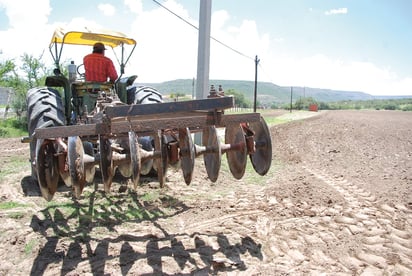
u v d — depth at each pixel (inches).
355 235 160.6
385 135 609.6
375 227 170.1
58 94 217.6
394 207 199.8
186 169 151.3
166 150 148.9
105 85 235.3
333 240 154.8
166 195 209.6
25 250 137.6
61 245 142.0
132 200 199.0
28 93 220.2
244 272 127.3
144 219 172.1
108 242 146.1
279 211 187.5
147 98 235.6
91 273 124.1
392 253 143.7
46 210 177.3
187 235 154.9
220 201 200.8
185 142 148.7
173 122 141.9
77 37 252.2
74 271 124.9
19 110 710.5
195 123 144.9
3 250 137.6
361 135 609.9
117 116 131.6
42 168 141.3
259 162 164.7
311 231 163.3
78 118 230.8
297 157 370.6
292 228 165.9
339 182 257.0
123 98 244.8
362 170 301.9
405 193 224.8
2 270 125.6
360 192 229.9
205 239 151.0
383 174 283.6
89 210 180.4
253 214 182.1
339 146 461.4
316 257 139.8
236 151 161.9
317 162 344.2
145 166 201.6
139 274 123.9
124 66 267.6
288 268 130.9
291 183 244.4
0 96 952.9
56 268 127.0
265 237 155.3
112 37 242.5
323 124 895.1
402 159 356.8
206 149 149.7
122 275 123.2
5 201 189.5
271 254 140.6
